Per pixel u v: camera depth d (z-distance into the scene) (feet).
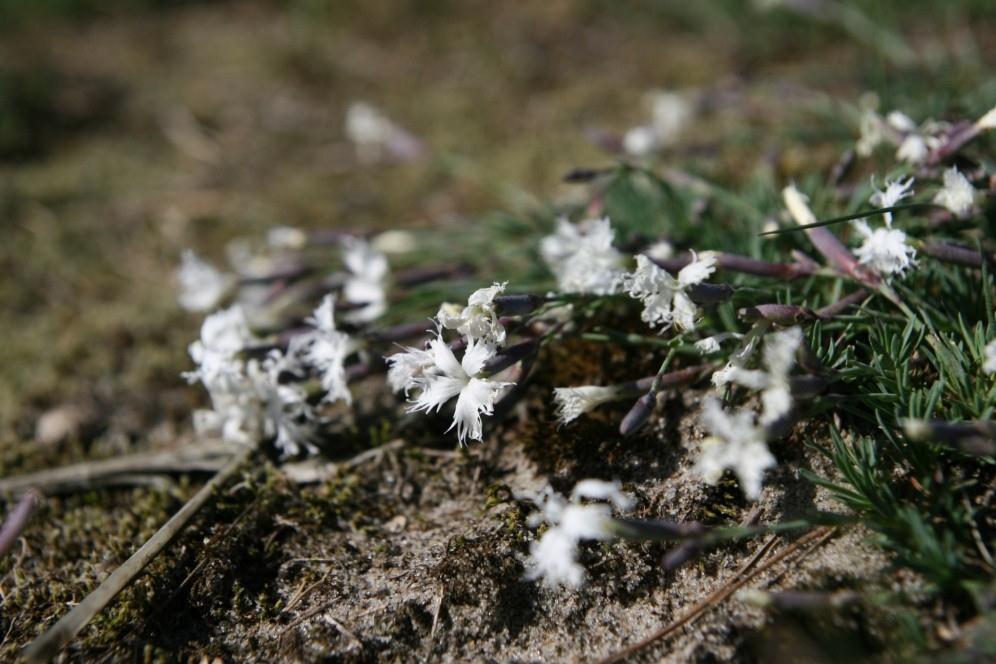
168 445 1.56
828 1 1.98
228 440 1.50
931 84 1.75
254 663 1.34
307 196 1.94
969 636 1.25
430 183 1.93
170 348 1.67
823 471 1.36
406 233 1.68
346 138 2.09
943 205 1.38
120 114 2.21
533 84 2.16
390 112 2.14
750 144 1.80
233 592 1.38
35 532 1.47
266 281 1.60
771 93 1.82
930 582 1.28
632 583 1.34
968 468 1.33
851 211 1.47
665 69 2.10
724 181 1.71
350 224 1.86
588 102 2.04
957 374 1.33
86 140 2.12
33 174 2.00
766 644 1.29
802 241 1.47
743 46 2.12
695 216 1.56
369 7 2.51
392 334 1.46
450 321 1.34
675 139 1.84
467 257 1.66
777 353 1.28
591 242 1.41
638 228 1.57
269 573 1.40
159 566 1.39
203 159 2.04
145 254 1.85
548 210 1.66
